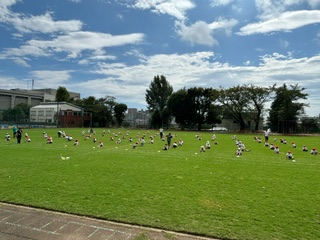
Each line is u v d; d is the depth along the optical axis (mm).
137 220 5695
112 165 12656
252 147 23109
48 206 6512
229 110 62250
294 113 58750
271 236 5012
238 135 44781
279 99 61031
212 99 63531
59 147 20781
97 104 80750
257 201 7094
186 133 48812
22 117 65312
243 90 57844
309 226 5465
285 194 7773
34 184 8742
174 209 6422
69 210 6258
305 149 20375
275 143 28219
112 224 5535
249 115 62594
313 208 6551
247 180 9609
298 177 10203
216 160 14609
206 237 5020
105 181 9297
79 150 18906
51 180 9359
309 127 57656
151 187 8492
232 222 5645
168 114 71812
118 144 24047
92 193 7730
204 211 6297
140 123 84812
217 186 8695
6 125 55875
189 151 18891
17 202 6816
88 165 12602
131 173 10766
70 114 74000
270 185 8875
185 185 8789
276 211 6324
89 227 5375
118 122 81188
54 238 4875
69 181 9234
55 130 50500
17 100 93750
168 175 10406
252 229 5305
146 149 19984
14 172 10766
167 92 85688
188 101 65812
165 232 5168
